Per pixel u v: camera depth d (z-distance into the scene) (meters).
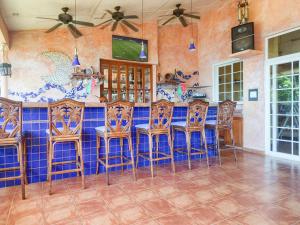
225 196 2.59
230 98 6.02
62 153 3.27
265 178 3.21
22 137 2.74
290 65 4.36
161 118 3.36
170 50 6.81
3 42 4.93
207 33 6.57
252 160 4.26
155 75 6.62
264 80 4.82
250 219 2.08
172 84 6.82
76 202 2.46
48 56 5.52
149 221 2.06
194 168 3.72
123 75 6.35
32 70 5.38
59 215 2.18
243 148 5.28
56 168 3.23
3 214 2.21
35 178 3.13
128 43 6.26
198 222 2.04
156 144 3.88
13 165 3.00
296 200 2.48
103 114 3.53
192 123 3.70
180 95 6.91
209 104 4.13
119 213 2.21
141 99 6.54
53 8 4.57
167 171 3.56
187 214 2.18
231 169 3.65
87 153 3.43
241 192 2.70
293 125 4.32
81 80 5.85
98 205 2.39
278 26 4.48
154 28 6.56
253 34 4.86
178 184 2.98
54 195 2.66
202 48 6.79
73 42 5.71
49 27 5.38
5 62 4.96
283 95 4.51
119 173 3.47
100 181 3.12
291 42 4.33
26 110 3.06
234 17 5.65
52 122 2.69
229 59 5.83
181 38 6.90
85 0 4.48
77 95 5.80
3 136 2.46
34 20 4.92
